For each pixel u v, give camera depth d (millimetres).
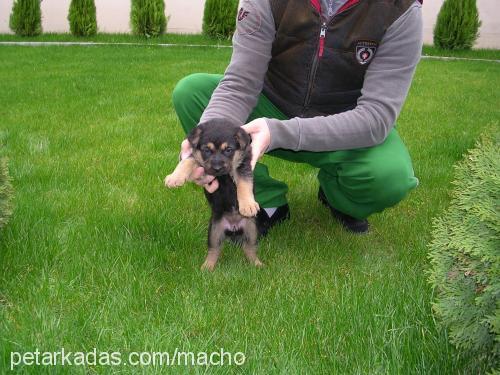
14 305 972
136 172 1661
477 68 4320
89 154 1818
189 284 1079
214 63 4020
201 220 1365
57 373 780
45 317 913
